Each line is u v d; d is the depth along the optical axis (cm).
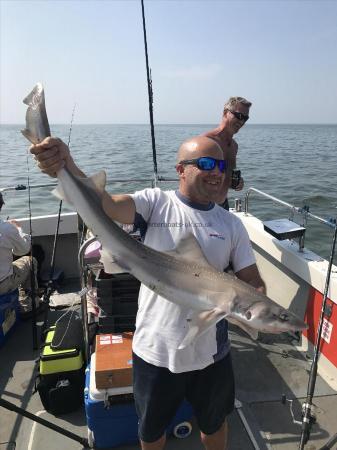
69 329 331
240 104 405
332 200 1263
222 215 211
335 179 1684
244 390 327
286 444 275
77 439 264
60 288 525
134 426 264
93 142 4009
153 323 202
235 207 538
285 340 394
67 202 168
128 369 255
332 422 293
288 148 3856
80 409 308
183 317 196
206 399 215
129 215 200
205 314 184
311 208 1154
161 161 2144
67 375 300
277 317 180
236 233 212
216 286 187
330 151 3453
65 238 547
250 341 393
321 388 328
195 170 195
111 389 256
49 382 300
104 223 176
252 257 215
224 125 418
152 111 495
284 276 414
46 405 304
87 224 173
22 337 411
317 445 273
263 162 2394
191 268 190
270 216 1065
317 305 359
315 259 370
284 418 298
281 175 1808
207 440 230
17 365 366
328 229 953
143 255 186
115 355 271
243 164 2277
